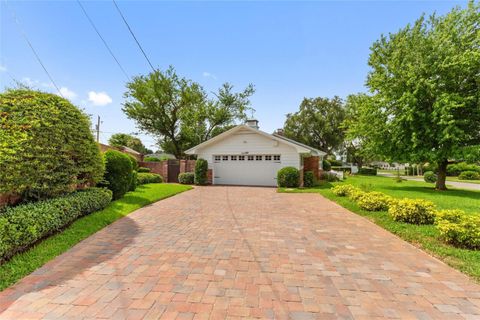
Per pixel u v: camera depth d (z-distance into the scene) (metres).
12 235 3.31
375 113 13.12
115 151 8.19
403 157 12.72
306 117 36.88
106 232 4.89
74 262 3.43
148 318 2.19
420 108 11.67
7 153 4.23
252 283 2.85
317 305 2.41
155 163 18.16
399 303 2.46
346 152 41.03
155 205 7.98
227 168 15.69
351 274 3.10
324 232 4.98
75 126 5.71
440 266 3.36
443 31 11.58
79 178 6.24
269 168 14.96
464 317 2.23
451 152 10.96
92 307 2.37
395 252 3.88
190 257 3.63
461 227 3.99
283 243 4.29
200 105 25.81
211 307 2.37
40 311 2.31
